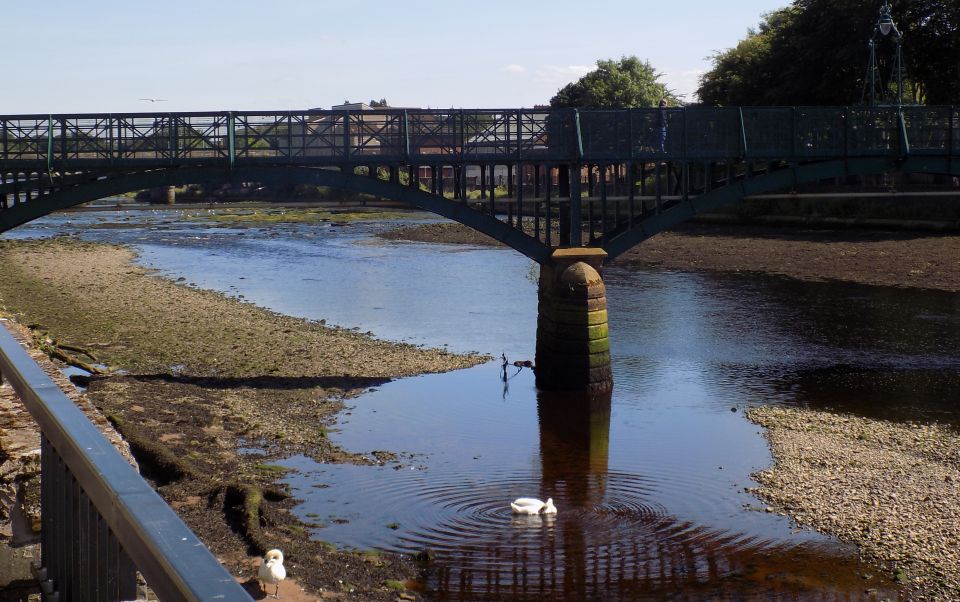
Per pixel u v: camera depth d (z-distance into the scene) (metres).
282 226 107.88
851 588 18.86
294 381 35.72
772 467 26.45
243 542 19.89
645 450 28.19
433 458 27.09
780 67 93.25
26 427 7.03
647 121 37.34
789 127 38.88
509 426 30.70
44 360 9.88
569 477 25.56
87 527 3.84
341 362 39.06
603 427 30.62
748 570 19.64
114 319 47.19
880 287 58.34
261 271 68.31
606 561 19.95
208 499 22.22
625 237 37.19
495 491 24.34
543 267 36.56
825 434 29.73
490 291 58.47
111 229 103.94
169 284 60.41
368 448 27.91
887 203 81.06
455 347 42.56
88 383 33.59
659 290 58.31
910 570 19.72
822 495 24.14
